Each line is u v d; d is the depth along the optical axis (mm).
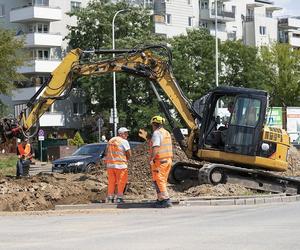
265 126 33875
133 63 35156
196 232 18703
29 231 20031
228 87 34062
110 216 23859
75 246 16750
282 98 132375
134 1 131250
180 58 111312
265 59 131500
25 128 34125
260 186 34188
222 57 115062
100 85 108438
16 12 116562
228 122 33531
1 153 77250
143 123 104500
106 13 114062
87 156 49812
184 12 141125
